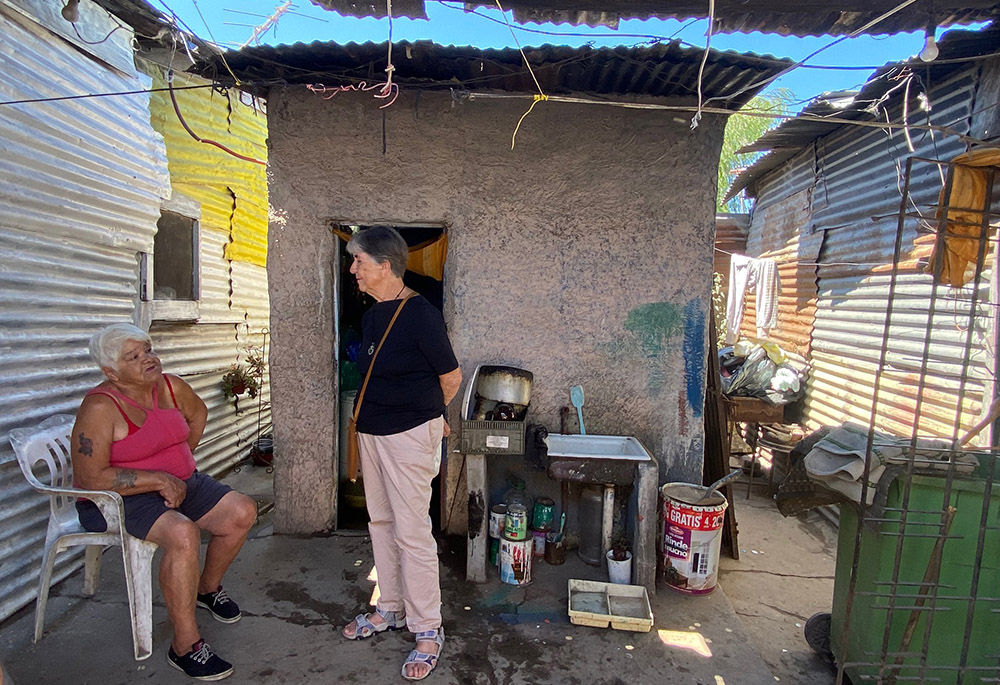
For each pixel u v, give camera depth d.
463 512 3.94
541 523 3.67
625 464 3.31
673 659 2.80
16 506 2.98
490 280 3.75
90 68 3.53
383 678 2.60
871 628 2.49
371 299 4.47
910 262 4.18
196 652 2.57
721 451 4.11
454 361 2.62
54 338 3.26
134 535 2.60
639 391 3.79
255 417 6.29
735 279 7.29
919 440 2.61
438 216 3.72
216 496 2.93
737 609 3.41
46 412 3.20
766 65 3.00
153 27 2.91
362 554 3.68
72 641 2.78
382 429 2.61
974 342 3.49
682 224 3.71
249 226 6.04
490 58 3.09
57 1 3.22
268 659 2.70
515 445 3.23
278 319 3.78
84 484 2.63
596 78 3.33
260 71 3.37
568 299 3.76
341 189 3.71
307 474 3.88
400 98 3.63
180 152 4.77
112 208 3.73
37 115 3.08
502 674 2.65
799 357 6.19
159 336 4.55
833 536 4.54
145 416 2.78
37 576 3.13
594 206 3.71
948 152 3.81
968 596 2.30
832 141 5.55
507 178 3.70
